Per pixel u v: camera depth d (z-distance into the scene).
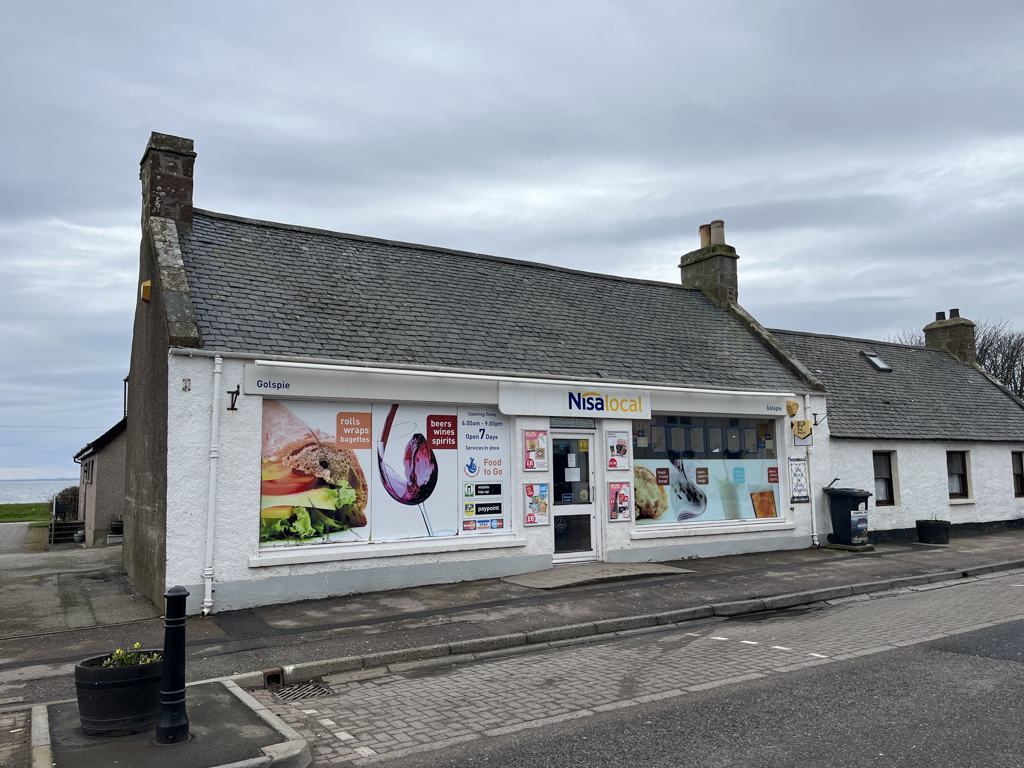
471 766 5.00
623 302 17.20
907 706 6.00
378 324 12.28
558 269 17.25
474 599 10.48
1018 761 4.86
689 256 20.09
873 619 9.59
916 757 4.95
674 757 5.04
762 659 7.62
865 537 16.14
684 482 14.77
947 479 19.94
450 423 12.06
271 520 10.40
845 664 7.32
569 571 12.38
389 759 5.20
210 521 9.77
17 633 8.78
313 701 6.64
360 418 11.25
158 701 5.53
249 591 10.00
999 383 24.45
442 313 13.44
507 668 7.63
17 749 5.24
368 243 14.70
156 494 10.66
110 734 5.40
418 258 15.02
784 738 5.34
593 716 5.96
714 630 9.20
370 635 8.55
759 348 17.70
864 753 5.04
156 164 12.49
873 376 21.56
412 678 7.36
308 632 8.70
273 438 10.54
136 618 9.53
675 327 17.08
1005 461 21.53
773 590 11.22
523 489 12.49
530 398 12.59
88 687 5.40
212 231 12.82
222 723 5.66
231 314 10.95
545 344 13.91
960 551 16.00
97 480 23.48
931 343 26.19
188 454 9.80
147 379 12.07
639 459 14.23
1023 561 14.55
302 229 14.04
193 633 8.67
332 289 12.73
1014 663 7.27
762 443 15.98
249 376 10.23
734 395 15.14
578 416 13.14
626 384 13.67
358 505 11.09
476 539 11.97
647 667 7.45
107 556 16.61
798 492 16.09
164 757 5.00
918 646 8.01
